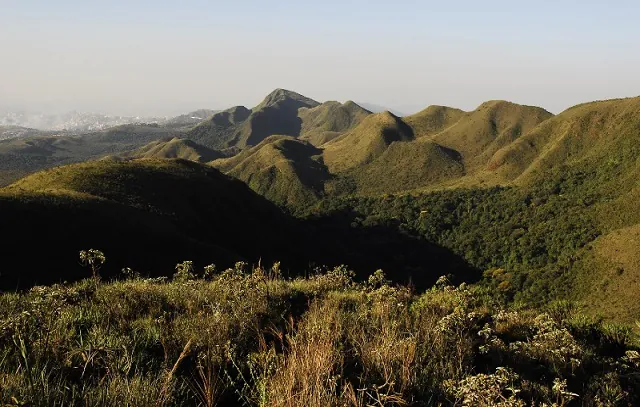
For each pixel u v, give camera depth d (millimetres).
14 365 3410
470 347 4957
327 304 5832
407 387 3672
